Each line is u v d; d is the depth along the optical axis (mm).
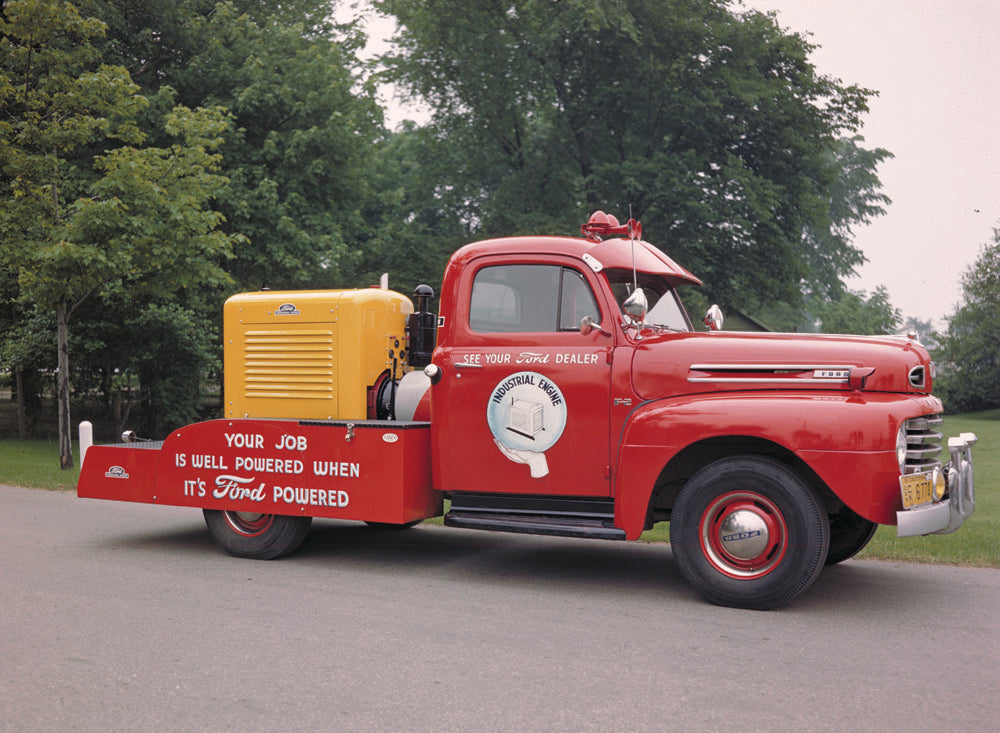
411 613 5176
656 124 22344
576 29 20609
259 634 4719
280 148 19438
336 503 6340
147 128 17781
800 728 3418
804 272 23609
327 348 6801
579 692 3824
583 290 5832
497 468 5934
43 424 23641
